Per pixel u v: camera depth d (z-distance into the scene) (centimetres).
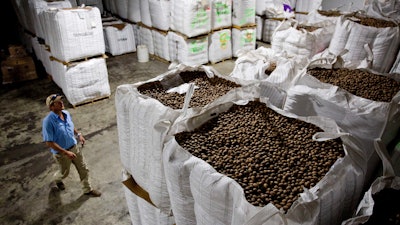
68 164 326
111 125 480
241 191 137
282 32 426
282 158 164
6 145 434
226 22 683
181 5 602
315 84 252
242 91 218
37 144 436
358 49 364
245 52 368
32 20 627
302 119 197
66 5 593
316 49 415
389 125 214
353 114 220
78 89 520
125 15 822
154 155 199
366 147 220
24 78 647
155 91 244
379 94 242
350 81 265
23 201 332
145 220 250
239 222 133
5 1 817
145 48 742
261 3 818
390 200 155
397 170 209
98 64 526
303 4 782
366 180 228
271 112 211
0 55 703
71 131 321
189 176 159
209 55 699
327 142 175
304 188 133
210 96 237
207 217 156
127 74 683
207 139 180
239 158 164
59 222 305
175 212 182
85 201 331
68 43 480
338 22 383
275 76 303
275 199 138
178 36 646
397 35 346
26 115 516
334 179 143
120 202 330
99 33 511
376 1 468
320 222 138
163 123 188
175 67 278
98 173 374
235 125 195
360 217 132
